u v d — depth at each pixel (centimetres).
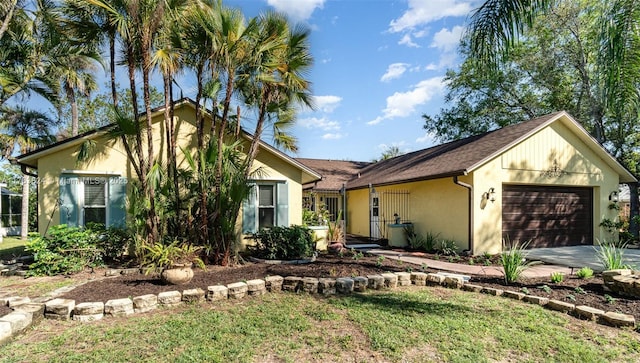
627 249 1226
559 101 2048
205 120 1027
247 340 423
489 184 1091
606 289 628
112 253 865
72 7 743
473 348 402
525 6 593
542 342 420
